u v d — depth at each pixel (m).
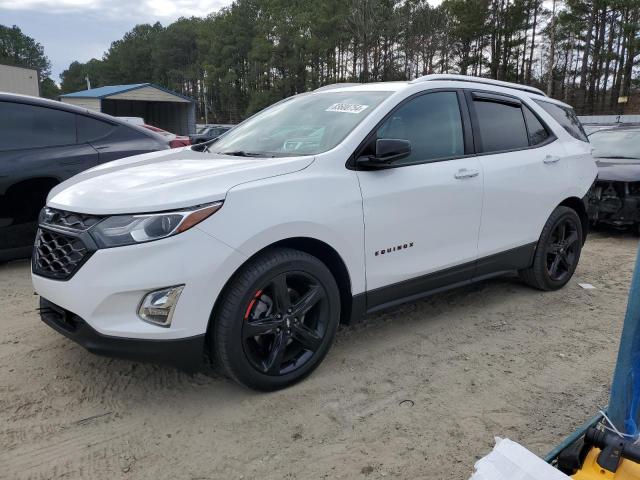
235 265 2.75
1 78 29.20
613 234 7.81
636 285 1.85
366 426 2.79
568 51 57.50
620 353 1.93
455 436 2.72
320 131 3.53
